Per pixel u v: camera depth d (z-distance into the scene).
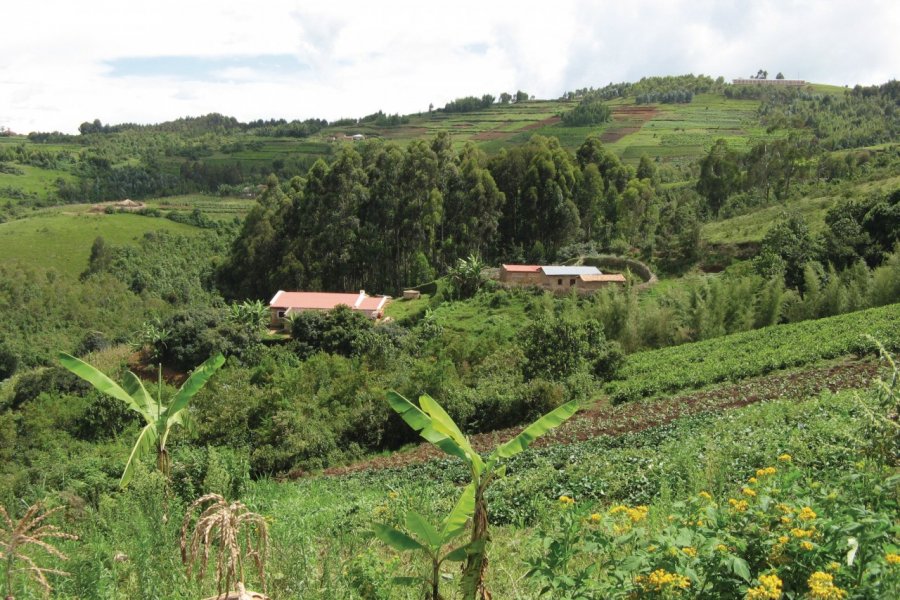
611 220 88.44
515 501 13.35
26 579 6.87
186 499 12.57
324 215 79.69
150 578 7.27
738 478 11.79
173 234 114.56
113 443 31.53
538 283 64.44
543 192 82.81
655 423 22.17
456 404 28.55
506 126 188.00
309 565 7.86
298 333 52.78
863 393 16.41
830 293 41.31
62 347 73.00
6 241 104.25
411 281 74.44
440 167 83.75
